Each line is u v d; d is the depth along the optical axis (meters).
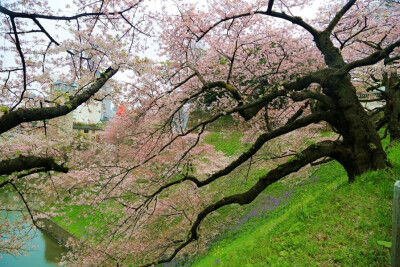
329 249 4.35
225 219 13.30
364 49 11.48
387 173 5.94
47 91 5.79
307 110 11.18
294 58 9.34
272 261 4.68
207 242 12.06
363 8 8.91
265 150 12.55
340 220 4.96
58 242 17.30
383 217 4.52
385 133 11.63
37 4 4.79
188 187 12.16
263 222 11.13
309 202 6.76
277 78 9.81
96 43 5.02
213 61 8.92
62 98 5.72
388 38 10.68
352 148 6.70
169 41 7.43
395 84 10.24
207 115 18.45
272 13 6.80
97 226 13.67
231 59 7.18
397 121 9.96
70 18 4.30
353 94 6.74
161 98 7.12
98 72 5.76
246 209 13.55
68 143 8.02
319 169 14.40
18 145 6.94
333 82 6.62
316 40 7.40
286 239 5.19
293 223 5.84
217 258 8.20
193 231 7.29
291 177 13.55
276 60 9.35
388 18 9.44
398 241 3.02
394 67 10.41
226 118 24.97
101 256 9.54
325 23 9.73
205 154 15.50
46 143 7.09
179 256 11.30
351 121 6.58
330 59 7.20
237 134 22.59
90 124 21.23
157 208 11.16
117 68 4.97
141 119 7.83
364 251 3.99
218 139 23.05
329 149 6.66
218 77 9.22
